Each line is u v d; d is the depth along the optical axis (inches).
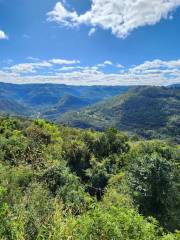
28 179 643.5
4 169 655.1
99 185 1785.2
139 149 2223.2
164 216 1010.7
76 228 301.6
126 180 1175.0
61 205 409.4
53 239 295.4
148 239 307.7
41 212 373.4
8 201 393.7
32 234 306.2
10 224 279.4
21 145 1245.1
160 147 2204.7
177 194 1057.5
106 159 2149.4
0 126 2142.0
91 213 317.7
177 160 2043.6
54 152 1806.1
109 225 291.1
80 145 2090.3
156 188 1031.0
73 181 857.5
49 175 793.6
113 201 1001.5
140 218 318.7
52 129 2534.5
